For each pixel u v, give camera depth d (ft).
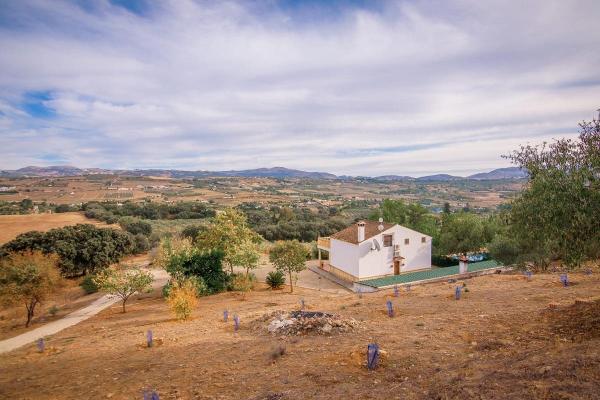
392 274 125.49
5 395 35.27
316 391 26.78
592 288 55.77
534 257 82.23
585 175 32.24
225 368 35.27
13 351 57.06
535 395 20.67
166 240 166.71
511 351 30.53
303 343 40.78
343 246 130.62
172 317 73.36
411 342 36.73
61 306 107.14
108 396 31.63
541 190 36.11
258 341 44.27
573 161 34.24
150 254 187.11
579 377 21.68
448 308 52.13
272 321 51.19
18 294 80.38
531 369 24.39
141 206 339.57
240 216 134.41
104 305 103.65
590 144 32.81
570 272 78.89
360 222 121.49
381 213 174.09
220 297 99.35
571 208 32.24
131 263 181.16
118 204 349.61
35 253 95.20
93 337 60.49
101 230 165.58
